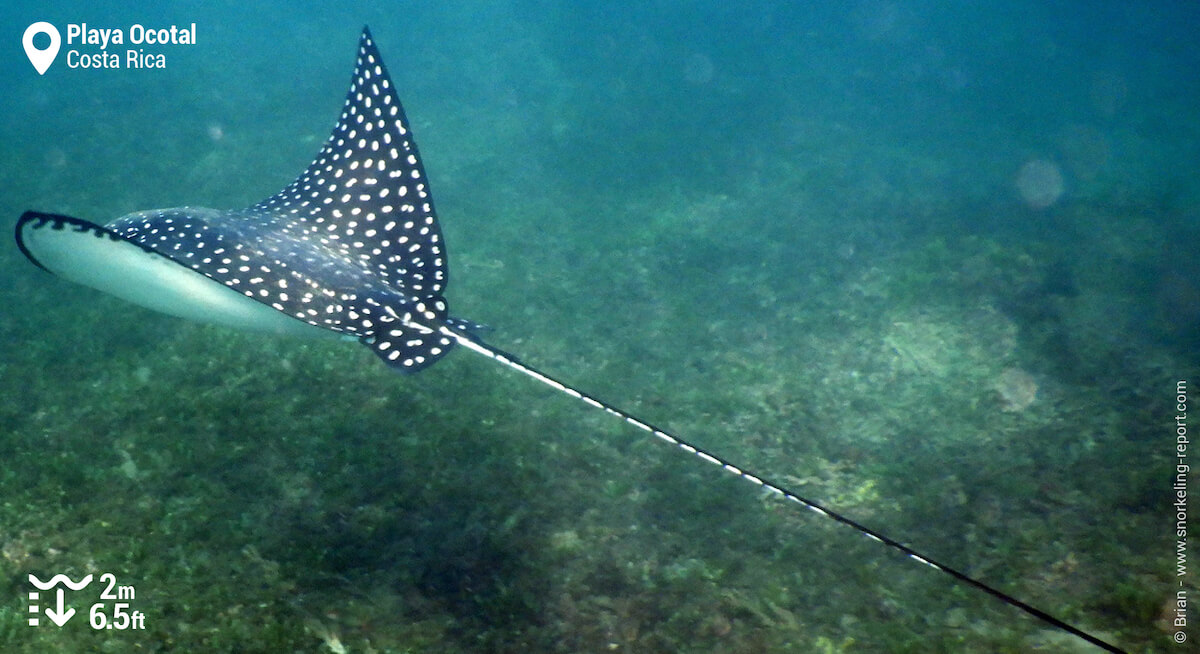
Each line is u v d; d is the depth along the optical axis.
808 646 3.83
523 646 3.77
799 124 16.09
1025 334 6.88
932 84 22.59
